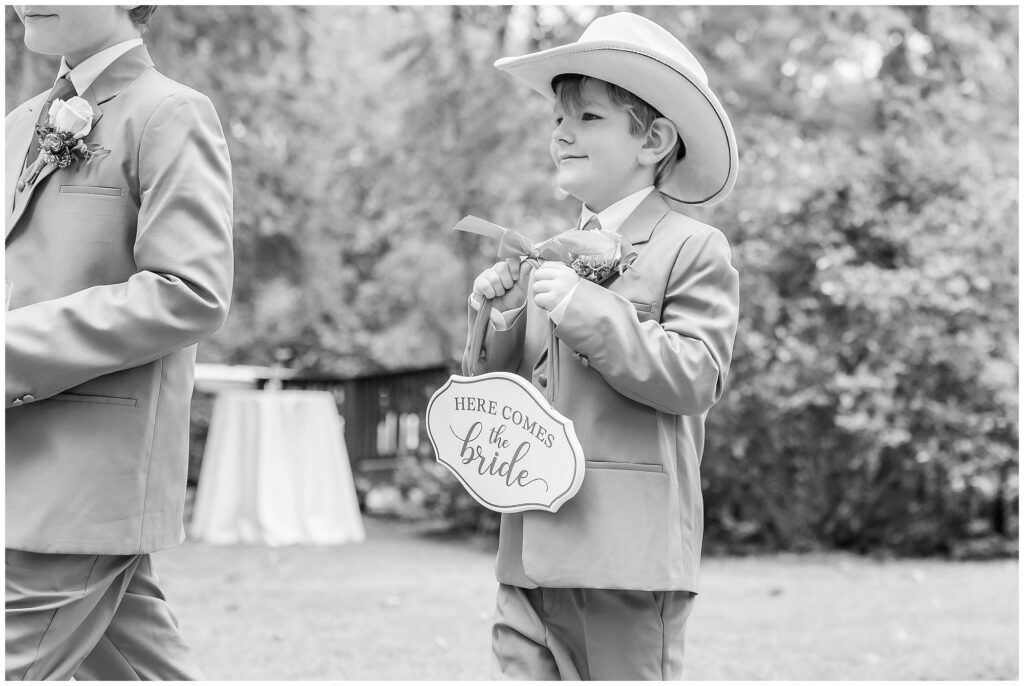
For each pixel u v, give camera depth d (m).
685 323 2.11
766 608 5.24
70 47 2.26
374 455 9.90
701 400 2.07
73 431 2.11
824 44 9.70
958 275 7.05
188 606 5.04
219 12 8.83
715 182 2.40
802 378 7.11
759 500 7.56
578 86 2.26
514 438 2.14
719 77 9.02
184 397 2.30
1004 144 8.52
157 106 2.20
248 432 7.50
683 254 2.17
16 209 2.20
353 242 12.04
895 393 7.14
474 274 9.30
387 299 12.30
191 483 9.76
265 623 4.66
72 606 2.12
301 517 7.52
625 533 2.07
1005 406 7.06
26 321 2.04
